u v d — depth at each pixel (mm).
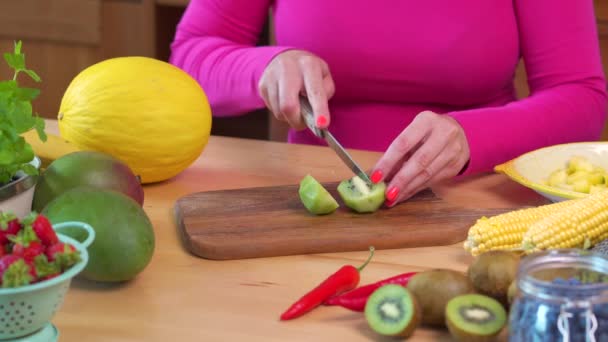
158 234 1028
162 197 1165
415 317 735
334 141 1140
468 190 1201
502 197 1169
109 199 845
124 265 831
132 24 2473
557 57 1459
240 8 1590
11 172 898
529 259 667
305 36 1535
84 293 842
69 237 750
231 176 1267
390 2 1483
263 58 1352
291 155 1390
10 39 2520
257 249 951
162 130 1140
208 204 1093
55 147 1119
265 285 875
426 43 1486
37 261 664
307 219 1046
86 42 2494
